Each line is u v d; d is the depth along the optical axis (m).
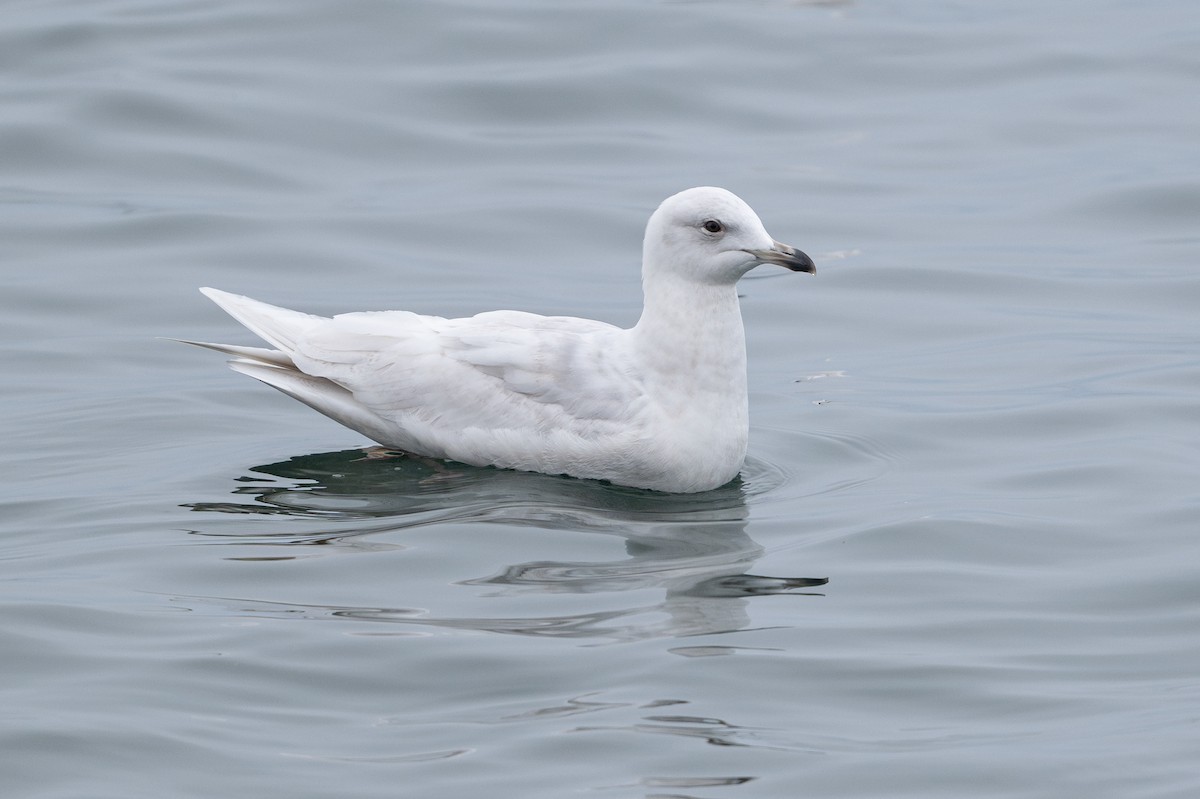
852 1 27.19
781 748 9.16
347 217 20.25
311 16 25.20
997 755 9.13
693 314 13.20
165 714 9.45
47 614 10.73
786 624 10.74
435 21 25.09
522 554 11.84
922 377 16.33
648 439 13.12
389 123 22.52
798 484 13.62
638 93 23.52
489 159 21.84
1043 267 19.23
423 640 10.36
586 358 13.42
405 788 8.72
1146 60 25.06
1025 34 26.05
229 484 13.34
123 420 14.91
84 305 17.84
